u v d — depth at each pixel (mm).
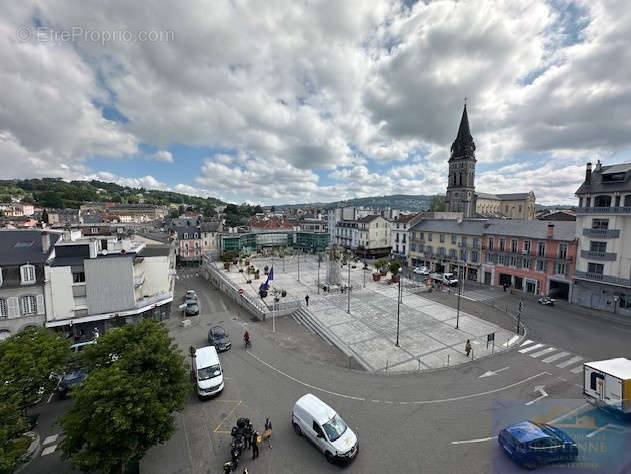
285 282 52094
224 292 50906
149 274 36969
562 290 43500
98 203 160000
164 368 15117
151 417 12883
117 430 11953
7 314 26047
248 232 87750
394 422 16953
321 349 26906
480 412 17750
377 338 28906
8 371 14703
